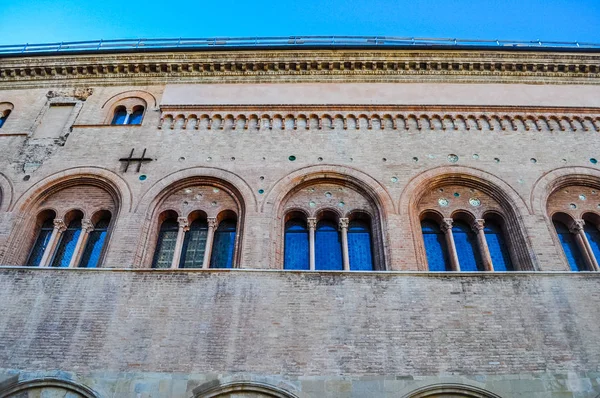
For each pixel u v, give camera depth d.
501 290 14.36
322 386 12.44
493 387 12.45
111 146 19.19
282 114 20.12
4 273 14.84
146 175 18.08
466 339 13.33
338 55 21.69
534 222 16.72
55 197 18.05
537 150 18.91
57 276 14.77
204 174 18.03
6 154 19.08
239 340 13.29
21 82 22.33
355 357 12.96
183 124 19.95
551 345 13.22
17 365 12.92
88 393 12.39
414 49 21.59
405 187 17.66
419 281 14.55
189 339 13.32
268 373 12.67
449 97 20.73
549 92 21.02
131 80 22.05
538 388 12.43
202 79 21.84
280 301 14.09
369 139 19.30
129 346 13.20
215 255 16.70
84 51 22.16
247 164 18.39
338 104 20.27
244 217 16.94
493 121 19.92
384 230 16.55
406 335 13.40
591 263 16.19
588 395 12.33
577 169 18.28
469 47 21.52
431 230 17.50
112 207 17.64
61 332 13.55
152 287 14.45
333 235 17.23
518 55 21.61
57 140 19.58
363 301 14.11
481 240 16.86
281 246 16.62
